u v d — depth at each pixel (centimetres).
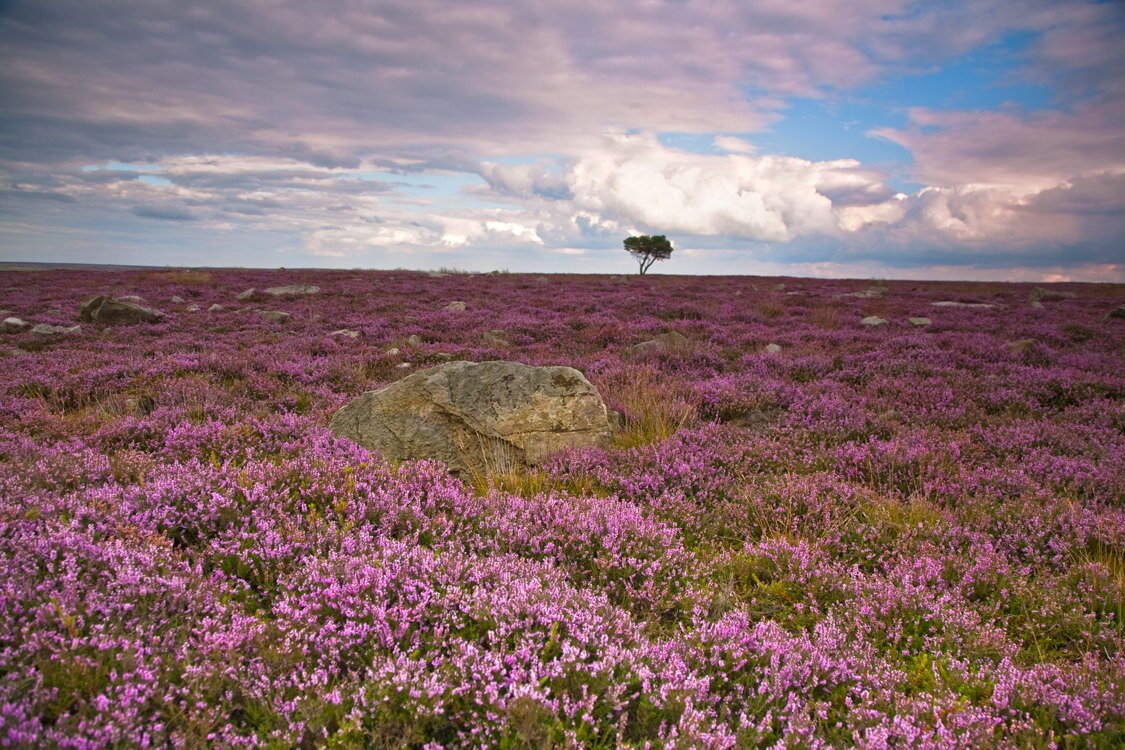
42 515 436
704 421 963
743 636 377
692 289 3788
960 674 365
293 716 292
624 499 659
